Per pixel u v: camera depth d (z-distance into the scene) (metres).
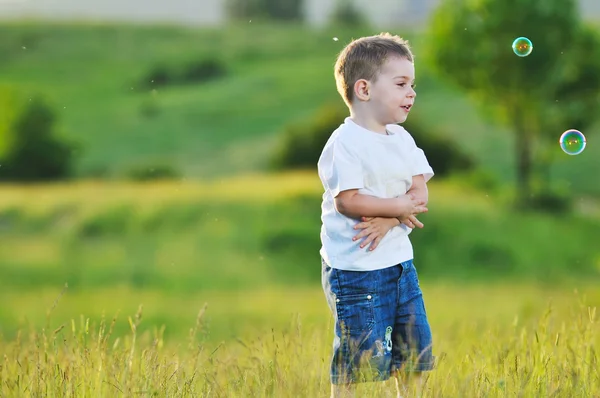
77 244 72.25
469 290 53.78
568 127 91.94
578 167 100.75
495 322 10.98
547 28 86.88
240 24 193.00
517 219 79.19
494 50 87.88
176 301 51.00
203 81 161.25
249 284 61.56
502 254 70.25
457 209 78.81
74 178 122.44
